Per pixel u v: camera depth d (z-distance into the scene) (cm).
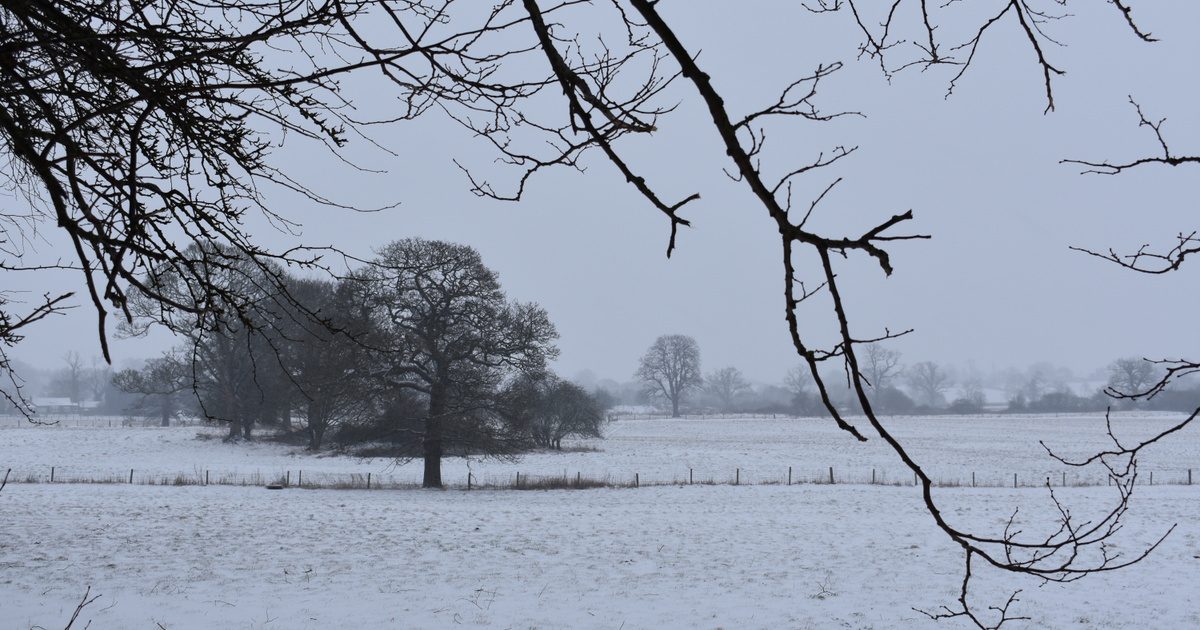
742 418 11056
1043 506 2677
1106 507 2627
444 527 2120
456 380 3192
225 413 4856
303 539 1906
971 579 1578
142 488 3112
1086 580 1566
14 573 1484
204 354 4178
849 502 2884
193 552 1722
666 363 11788
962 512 2556
